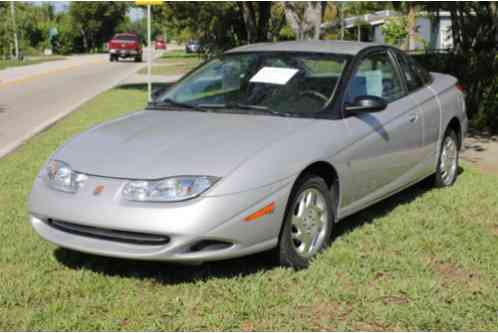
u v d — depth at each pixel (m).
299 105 5.20
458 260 4.89
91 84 24.28
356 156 5.18
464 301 4.19
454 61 12.37
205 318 3.94
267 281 4.46
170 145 4.62
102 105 15.95
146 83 24.45
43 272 4.64
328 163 4.86
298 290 4.34
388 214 6.06
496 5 12.56
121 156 4.54
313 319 3.97
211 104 5.44
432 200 6.52
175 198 4.18
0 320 3.94
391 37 40.47
